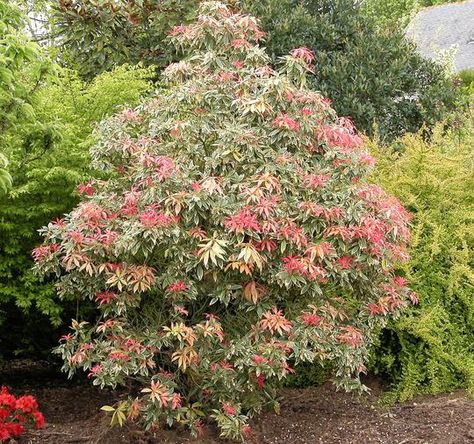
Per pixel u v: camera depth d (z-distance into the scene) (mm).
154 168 3895
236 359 3838
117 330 3924
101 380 3807
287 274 3750
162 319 4152
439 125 5980
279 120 3963
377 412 4605
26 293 4980
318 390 4980
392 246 4297
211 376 3885
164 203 3793
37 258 4137
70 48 7508
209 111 4164
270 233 3758
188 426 4156
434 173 5484
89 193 4461
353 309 4457
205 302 4125
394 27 8172
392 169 5570
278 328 3734
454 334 5086
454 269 5031
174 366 4262
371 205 4188
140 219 3744
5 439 3971
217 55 4391
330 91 7473
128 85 5414
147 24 7691
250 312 4059
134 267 3852
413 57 7992
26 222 4957
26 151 4621
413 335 5043
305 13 7668
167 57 7512
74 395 5195
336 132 4172
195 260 3746
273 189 3939
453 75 9609
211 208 3781
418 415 4508
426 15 18094
